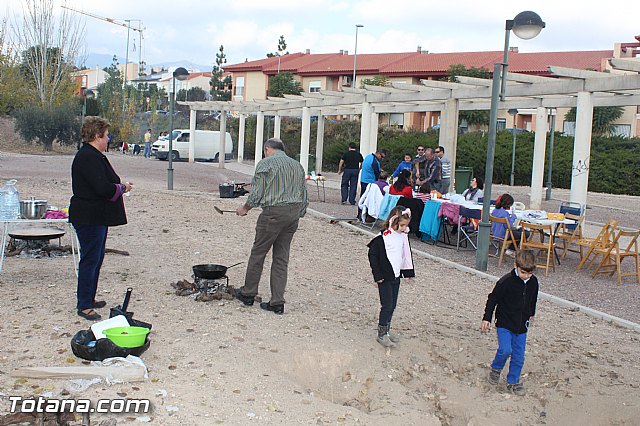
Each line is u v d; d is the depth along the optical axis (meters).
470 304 8.48
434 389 6.06
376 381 5.89
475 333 7.29
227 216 13.88
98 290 7.35
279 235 7.09
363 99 21.45
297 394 5.18
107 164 6.36
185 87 86.06
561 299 8.84
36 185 17.39
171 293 7.47
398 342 6.70
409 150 33.53
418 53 51.22
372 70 47.50
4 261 8.40
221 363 5.53
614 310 8.58
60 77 43.81
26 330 5.84
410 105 21.88
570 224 12.01
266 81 55.56
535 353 6.83
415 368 6.34
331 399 5.70
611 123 36.84
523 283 6.00
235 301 7.40
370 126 21.58
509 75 15.70
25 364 5.09
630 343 7.33
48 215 7.81
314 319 7.10
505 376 6.39
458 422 5.71
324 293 8.28
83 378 4.90
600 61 41.97
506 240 10.89
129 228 11.66
